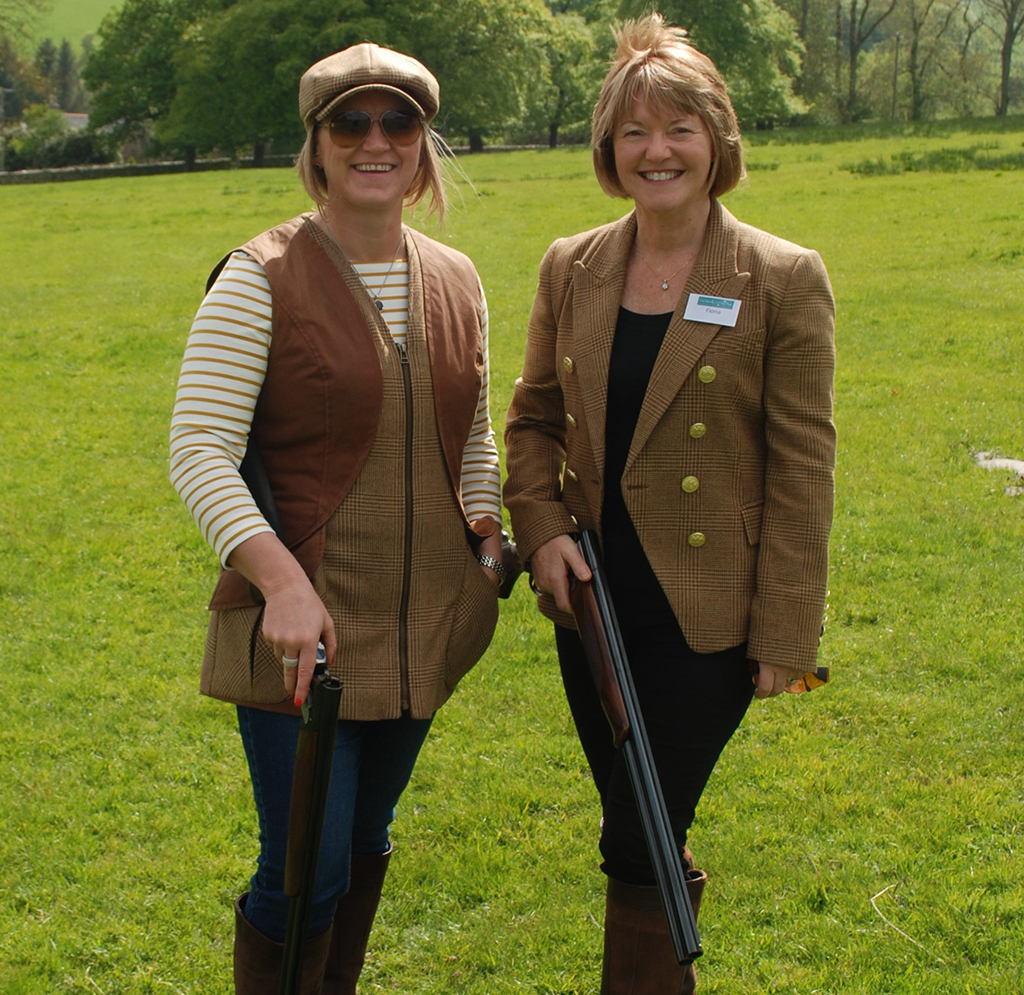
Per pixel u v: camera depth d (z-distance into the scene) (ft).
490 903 9.46
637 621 7.29
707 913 9.16
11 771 11.93
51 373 33.40
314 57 164.76
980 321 34.32
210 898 9.64
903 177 74.74
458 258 7.23
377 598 6.64
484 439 7.57
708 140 6.82
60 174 155.63
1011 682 13.46
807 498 6.90
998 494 20.17
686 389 6.91
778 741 12.07
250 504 6.18
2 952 8.93
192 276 51.65
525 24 176.35
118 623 16.17
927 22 196.44
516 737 12.36
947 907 9.07
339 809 6.52
